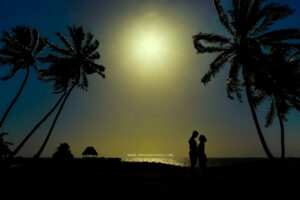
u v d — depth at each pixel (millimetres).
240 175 13664
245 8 19688
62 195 7699
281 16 18688
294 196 6730
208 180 10227
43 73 26078
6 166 21234
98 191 8148
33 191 8586
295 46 18750
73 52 28062
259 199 6395
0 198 7551
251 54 20141
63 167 22422
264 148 19484
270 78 20766
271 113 26438
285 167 16000
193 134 10320
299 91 21078
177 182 9773
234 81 22297
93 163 25844
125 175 13953
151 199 6656
